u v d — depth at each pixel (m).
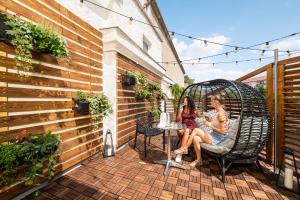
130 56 4.92
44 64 2.54
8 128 2.06
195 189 2.73
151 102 6.99
